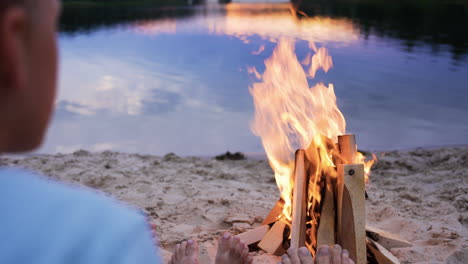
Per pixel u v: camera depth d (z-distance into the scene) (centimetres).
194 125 735
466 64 1155
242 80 1021
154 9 2925
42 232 45
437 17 2172
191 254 213
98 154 552
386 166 514
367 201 394
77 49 1468
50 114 50
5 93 46
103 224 48
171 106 847
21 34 46
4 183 48
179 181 452
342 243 238
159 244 304
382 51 1326
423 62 1182
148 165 512
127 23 2122
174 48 1437
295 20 2102
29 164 500
